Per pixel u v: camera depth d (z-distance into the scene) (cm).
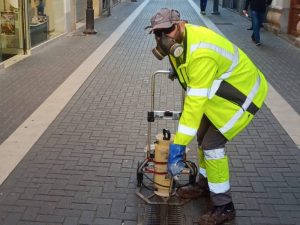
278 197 433
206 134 372
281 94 775
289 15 1406
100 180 460
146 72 917
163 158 397
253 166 497
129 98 739
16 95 736
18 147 532
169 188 405
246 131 599
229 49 346
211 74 329
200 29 343
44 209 406
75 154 519
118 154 522
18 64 957
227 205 380
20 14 1030
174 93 773
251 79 357
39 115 643
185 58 331
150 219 388
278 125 625
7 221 387
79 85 802
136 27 1589
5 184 447
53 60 1004
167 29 331
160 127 610
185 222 388
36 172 473
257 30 1243
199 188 421
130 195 432
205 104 335
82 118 638
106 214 401
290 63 1027
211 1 2948
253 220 395
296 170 489
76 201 420
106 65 972
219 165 371
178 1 2903
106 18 1855
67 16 1385
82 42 1252
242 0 2047
